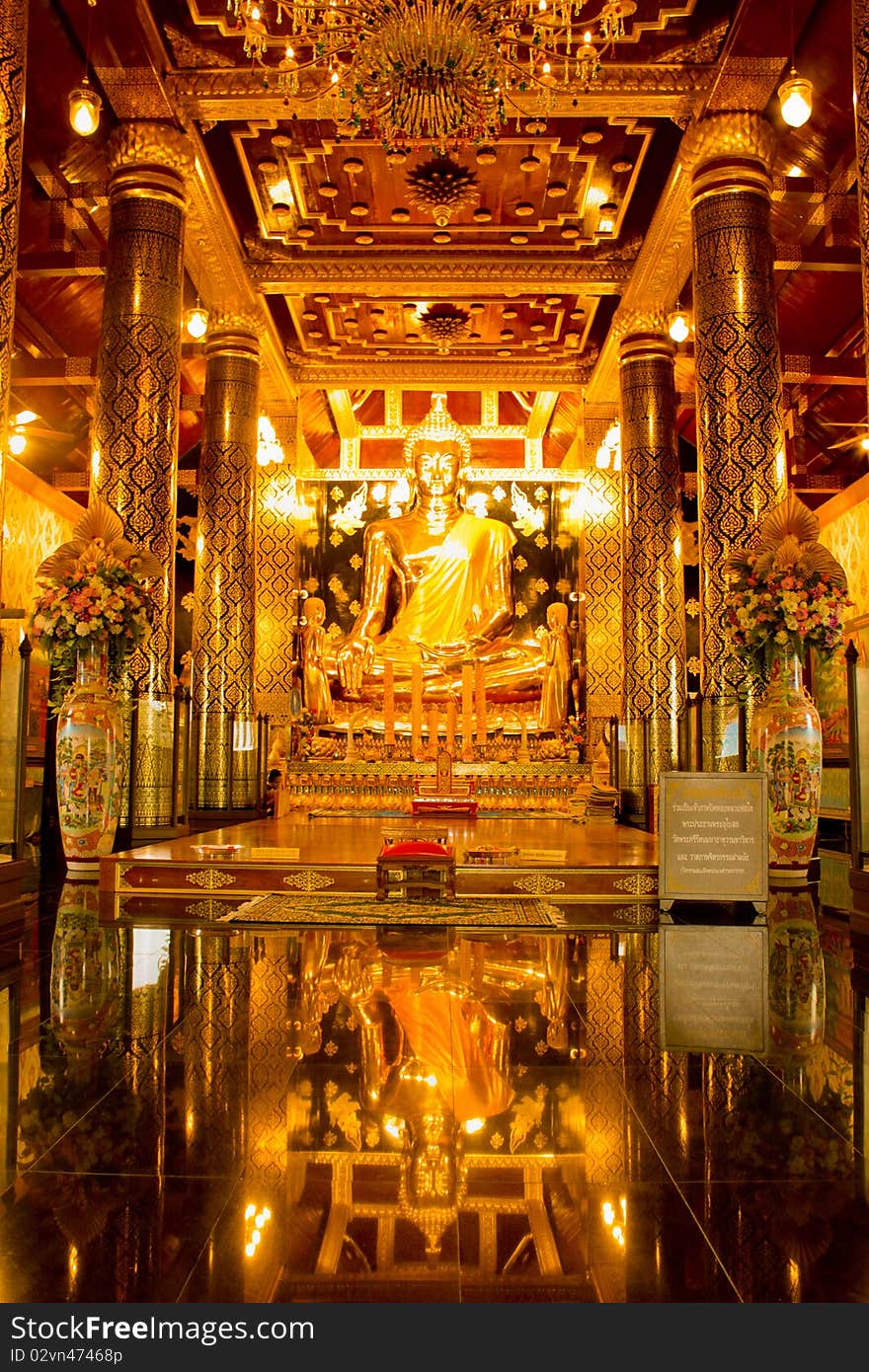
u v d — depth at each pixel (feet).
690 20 28.09
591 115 30.14
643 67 28.68
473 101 20.94
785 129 32.19
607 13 22.71
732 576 25.20
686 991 13.20
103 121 31.68
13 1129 8.20
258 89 29.17
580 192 36.17
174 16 28.19
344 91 22.41
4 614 25.25
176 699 30.12
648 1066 9.99
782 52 27.43
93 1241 6.37
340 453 54.19
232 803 39.04
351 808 41.60
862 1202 6.99
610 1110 8.74
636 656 39.70
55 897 22.20
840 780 31.55
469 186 33.86
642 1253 6.27
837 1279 5.98
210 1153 7.75
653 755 38.96
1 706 19.43
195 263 37.83
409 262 39.96
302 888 20.92
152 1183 7.20
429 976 14.01
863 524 39.19
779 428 27.91
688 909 20.49
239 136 32.71
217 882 21.03
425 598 51.34
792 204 35.47
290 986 13.32
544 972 14.34
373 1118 8.48
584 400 49.11
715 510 27.76
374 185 35.63
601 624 48.21
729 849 19.95
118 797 25.25
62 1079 9.45
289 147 33.14
